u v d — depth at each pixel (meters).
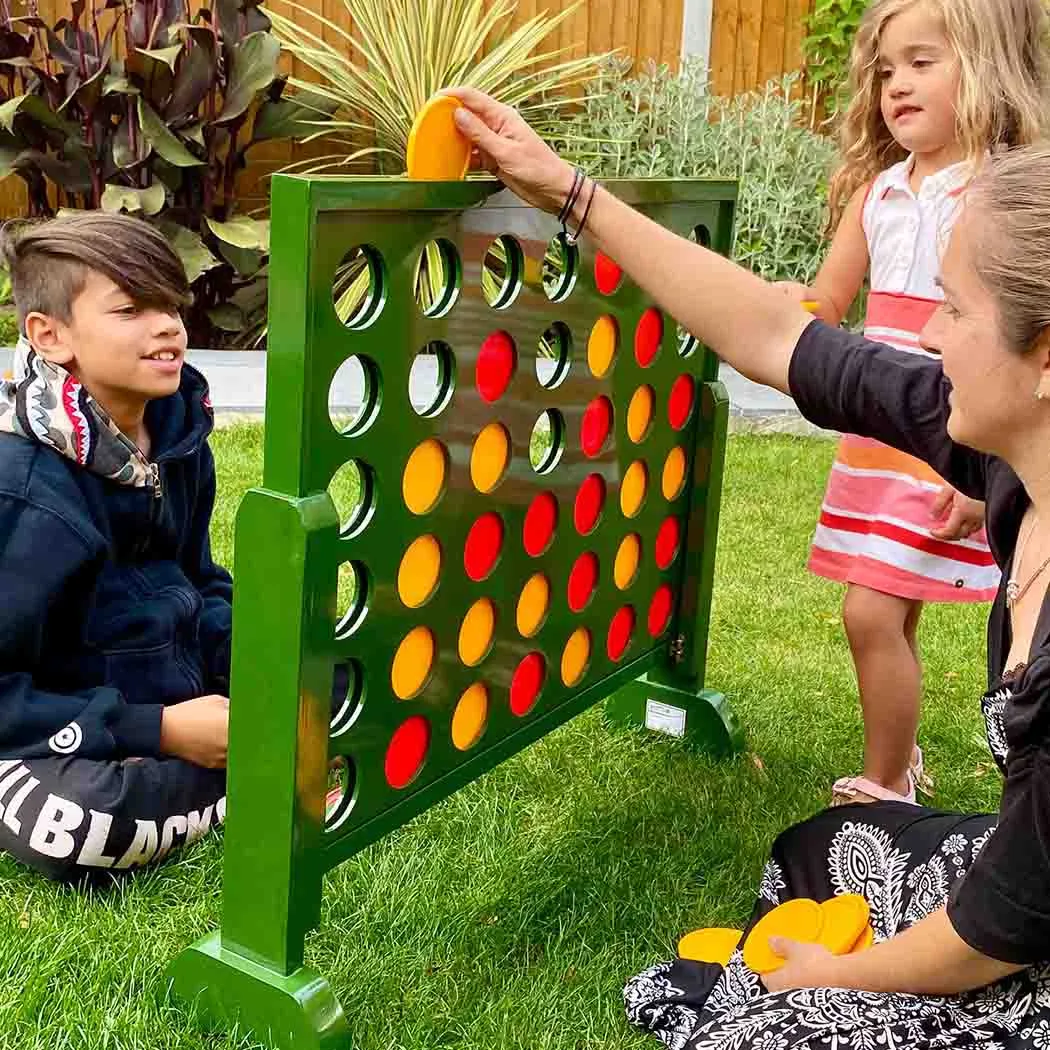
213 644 2.60
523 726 2.21
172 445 2.36
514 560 2.06
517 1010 1.89
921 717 2.95
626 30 7.45
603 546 2.33
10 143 5.82
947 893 1.75
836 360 1.84
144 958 1.92
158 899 2.09
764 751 2.77
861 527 2.42
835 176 2.60
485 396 1.90
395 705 1.86
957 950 1.52
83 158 5.84
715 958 1.99
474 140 1.76
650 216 2.22
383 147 6.80
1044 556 1.56
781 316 1.89
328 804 2.16
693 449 2.60
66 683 2.29
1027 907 1.45
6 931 1.98
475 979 1.96
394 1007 1.89
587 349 2.13
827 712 2.95
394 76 6.75
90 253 2.09
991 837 1.49
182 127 5.88
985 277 1.41
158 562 2.45
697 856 2.34
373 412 1.69
